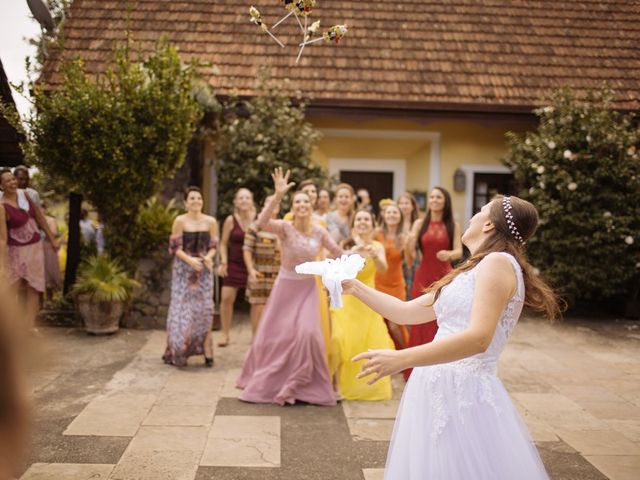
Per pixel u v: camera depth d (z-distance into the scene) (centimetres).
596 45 1252
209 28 1208
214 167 1084
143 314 866
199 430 486
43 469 406
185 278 668
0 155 844
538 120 1138
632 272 988
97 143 798
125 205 851
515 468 252
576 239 983
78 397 558
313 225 585
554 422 532
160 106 820
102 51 1142
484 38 1248
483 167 1211
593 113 1008
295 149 1050
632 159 975
